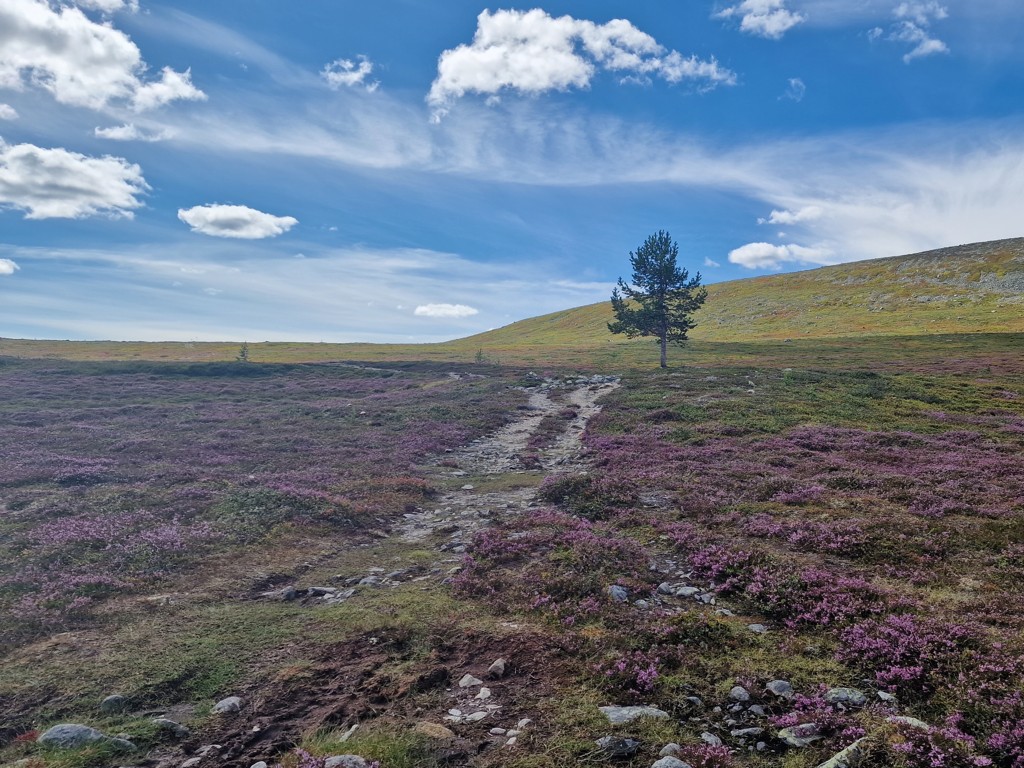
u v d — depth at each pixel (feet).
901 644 28.84
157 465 86.74
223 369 237.45
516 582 41.06
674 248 241.96
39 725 25.36
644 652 29.99
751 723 24.09
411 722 24.82
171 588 42.57
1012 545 43.78
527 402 168.04
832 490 64.54
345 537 57.16
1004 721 22.29
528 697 26.58
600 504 63.67
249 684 28.89
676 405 134.10
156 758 23.17
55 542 49.78
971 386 155.12
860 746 21.07
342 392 196.13
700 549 46.88
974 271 451.94
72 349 346.54
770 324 446.60
